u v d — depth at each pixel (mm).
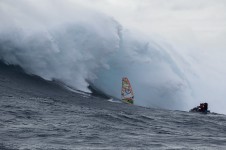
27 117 102938
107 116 114812
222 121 137125
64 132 90188
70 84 181875
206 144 90062
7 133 84375
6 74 165625
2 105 114000
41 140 81188
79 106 132375
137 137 91875
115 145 81688
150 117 125438
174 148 82500
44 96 143000
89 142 82688
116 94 188500
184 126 117688
